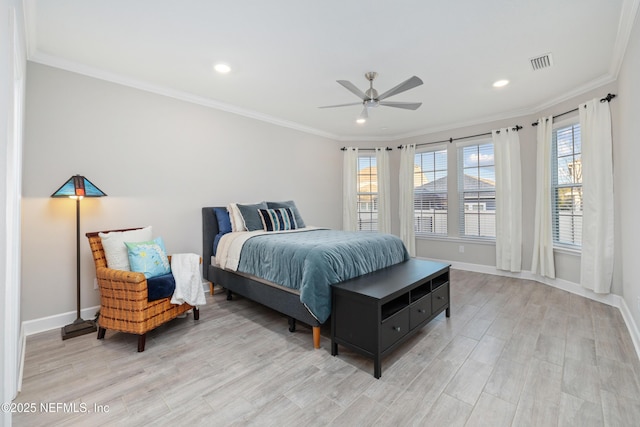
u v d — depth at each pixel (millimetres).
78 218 2580
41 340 2414
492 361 2078
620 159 2900
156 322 2375
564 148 3734
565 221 3738
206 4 1955
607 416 1522
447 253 5141
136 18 2104
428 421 1510
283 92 3502
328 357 2168
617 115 2953
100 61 2721
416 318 2340
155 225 3318
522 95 3611
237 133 4121
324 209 5496
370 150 5824
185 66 2832
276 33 2299
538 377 1876
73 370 1983
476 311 3035
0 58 1103
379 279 2381
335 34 2311
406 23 2174
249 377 1913
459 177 4984
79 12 2025
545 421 1497
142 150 3209
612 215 3033
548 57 2688
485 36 2348
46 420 1526
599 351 2176
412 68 2891
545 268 3922
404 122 4812
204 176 3758
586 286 3293
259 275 2777
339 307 2162
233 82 3209
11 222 1503
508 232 4340
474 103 3898
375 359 1912
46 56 2576
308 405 1644
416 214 5562
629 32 2256
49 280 2625
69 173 2727
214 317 2961
